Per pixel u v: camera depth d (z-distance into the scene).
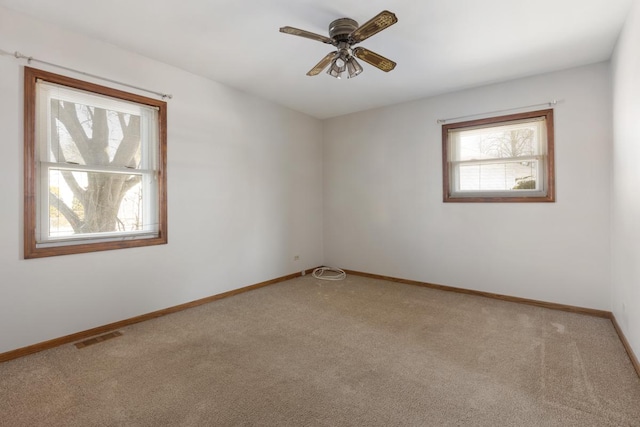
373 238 4.79
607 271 3.13
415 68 3.30
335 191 5.21
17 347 2.34
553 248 3.40
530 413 1.69
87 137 2.72
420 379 2.02
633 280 2.22
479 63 3.19
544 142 3.43
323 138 5.35
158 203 3.18
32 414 1.69
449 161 4.07
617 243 2.80
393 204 4.57
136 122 3.04
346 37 2.35
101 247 2.78
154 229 3.18
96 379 2.03
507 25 2.50
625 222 2.47
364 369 2.15
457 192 4.04
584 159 3.22
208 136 3.62
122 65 2.89
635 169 2.14
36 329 2.43
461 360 2.27
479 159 3.87
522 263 3.58
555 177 3.37
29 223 2.39
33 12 2.33
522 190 3.60
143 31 2.61
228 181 3.86
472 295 3.89
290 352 2.40
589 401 1.78
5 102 2.29
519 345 2.50
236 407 1.75
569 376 2.04
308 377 2.05
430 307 3.44
